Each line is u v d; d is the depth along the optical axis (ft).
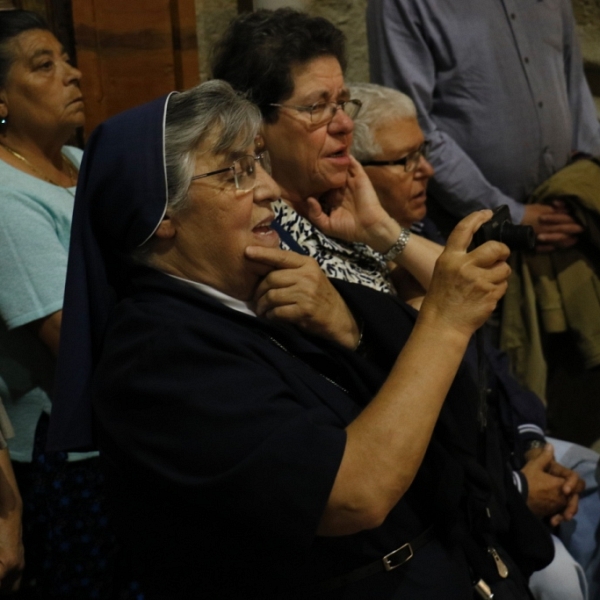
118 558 9.53
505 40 13.37
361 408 7.50
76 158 11.27
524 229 7.45
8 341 9.45
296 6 14.51
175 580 7.07
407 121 10.64
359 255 9.63
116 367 6.72
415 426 6.56
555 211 13.60
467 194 13.41
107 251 7.35
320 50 8.83
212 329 6.79
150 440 6.51
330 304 7.73
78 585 9.53
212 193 6.89
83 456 9.45
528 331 13.73
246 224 7.08
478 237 7.39
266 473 6.28
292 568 6.89
